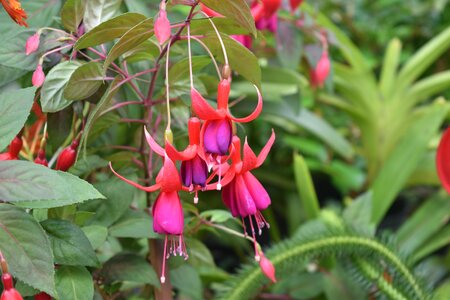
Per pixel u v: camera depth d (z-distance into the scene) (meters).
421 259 1.03
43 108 0.50
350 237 0.70
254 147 1.22
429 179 1.01
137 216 0.57
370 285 0.73
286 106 0.94
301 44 0.80
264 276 0.70
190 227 0.60
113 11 0.52
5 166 0.44
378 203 0.95
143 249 0.68
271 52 0.91
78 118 0.59
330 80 0.84
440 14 1.41
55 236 0.49
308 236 0.73
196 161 0.44
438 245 0.94
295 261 0.70
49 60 0.53
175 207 0.44
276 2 0.66
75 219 0.54
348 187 1.14
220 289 0.78
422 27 1.41
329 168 1.14
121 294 0.69
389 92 1.05
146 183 0.60
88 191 0.46
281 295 0.81
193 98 0.43
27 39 0.53
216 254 1.20
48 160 0.65
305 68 0.91
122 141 0.75
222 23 0.50
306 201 0.88
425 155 1.02
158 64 0.52
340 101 1.06
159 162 0.59
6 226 0.44
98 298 0.56
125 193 0.56
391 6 1.41
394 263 0.70
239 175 0.46
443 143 0.79
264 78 0.92
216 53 0.51
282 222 1.23
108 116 0.56
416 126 0.97
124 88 0.59
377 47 1.43
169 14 0.63
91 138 0.58
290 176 1.20
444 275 1.02
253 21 0.46
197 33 0.51
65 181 0.44
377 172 1.09
